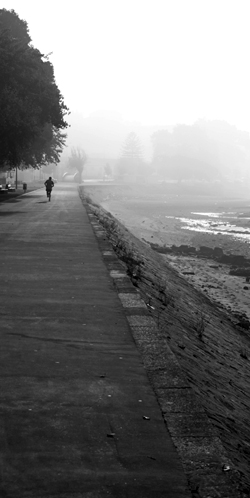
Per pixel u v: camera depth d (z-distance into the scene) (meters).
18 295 9.91
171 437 4.45
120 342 7.17
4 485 3.64
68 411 4.90
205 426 4.67
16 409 4.90
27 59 45.50
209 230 70.69
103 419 4.75
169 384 5.68
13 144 46.00
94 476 3.79
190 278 31.39
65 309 8.91
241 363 12.85
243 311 23.33
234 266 37.47
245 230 71.19
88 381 5.71
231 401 8.09
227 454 4.45
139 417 4.83
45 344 6.98
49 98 46.72
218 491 3.66
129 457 4.08
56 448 4.18
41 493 3.56
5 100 43.03
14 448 4.16
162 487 3.69
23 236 20.12
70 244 17.98
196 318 15.16
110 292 10.38
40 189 86.06
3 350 6.68
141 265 19.05
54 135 68.94
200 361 9.46
